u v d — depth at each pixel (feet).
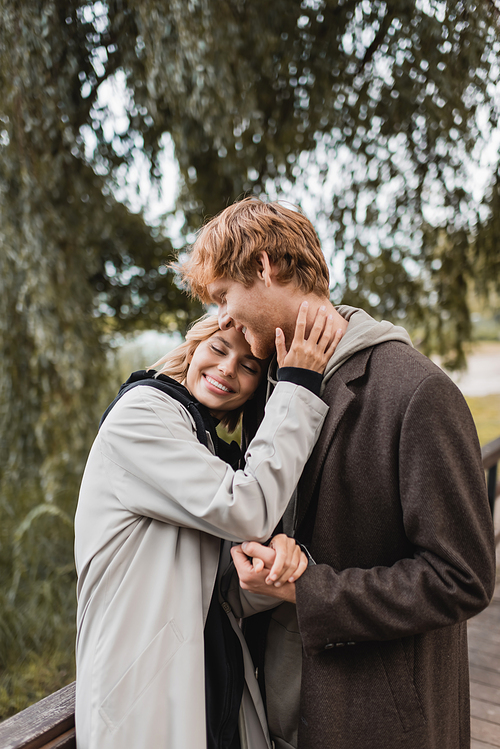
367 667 3.15
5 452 14.64
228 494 3.06
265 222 3.31
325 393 3.35
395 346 3.32
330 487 3.19
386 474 3.05
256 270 3.31
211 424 3.85
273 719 3.67
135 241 17.16
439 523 2.83
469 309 14.78
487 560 2.86
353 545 3.21
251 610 3.58
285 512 3.63
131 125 12.01
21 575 12.49
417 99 11.33
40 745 3.17
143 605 3.20
